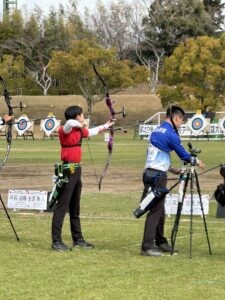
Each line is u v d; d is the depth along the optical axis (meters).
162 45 141.12
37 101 122.88
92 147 69.12
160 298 12.91
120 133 102.62
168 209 23.14
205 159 50.41
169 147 17.11
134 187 33.56
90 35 136.62
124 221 22.58
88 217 23.50
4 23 130.62
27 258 16.50
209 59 94.19
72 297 12.98
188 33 141.62
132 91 136.75
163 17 140.88
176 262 16.16
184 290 13.48
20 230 20.73
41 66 132.62
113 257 16.72
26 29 131.50
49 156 55.31
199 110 89.31
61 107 120.50
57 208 17.70
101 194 30.58
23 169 43.62
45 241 18.92
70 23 137.75
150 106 118.81
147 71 109.94
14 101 122.06
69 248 17.66
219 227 21.33
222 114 99.94
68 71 104.69
